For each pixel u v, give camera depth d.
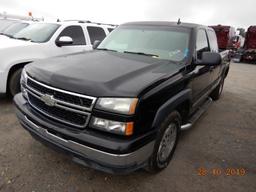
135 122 2.06
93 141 2.04
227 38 19.12
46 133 2.35
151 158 2.55
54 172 2.73
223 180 2.83
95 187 2.55
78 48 5.88
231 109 5.64
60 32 5.57
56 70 2.48
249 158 3.38
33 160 2.93
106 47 3.84
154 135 2.31
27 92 2.69
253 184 2.80
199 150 3.50
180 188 2.63
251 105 6.08
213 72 4.57
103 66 2.62
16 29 7.92
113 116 2.02
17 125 3.81
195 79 3.35
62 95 2.21
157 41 3.49
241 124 4.68
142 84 2.20
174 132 2.96
